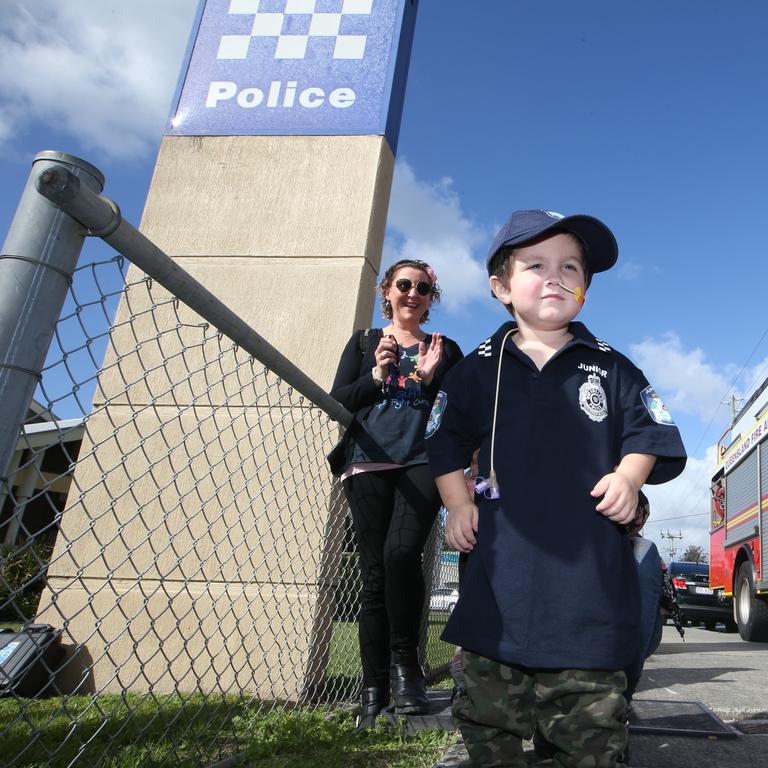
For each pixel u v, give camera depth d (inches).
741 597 322.7
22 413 45.9
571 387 59.9
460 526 59.1
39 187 46.1
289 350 132.4
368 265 140.8
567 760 52.2
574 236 64.6
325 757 78.4
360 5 160.7
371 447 99.5
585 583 53.0
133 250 54.6
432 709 99.8
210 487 124.0
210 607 118.2
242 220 144.6
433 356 100.2
